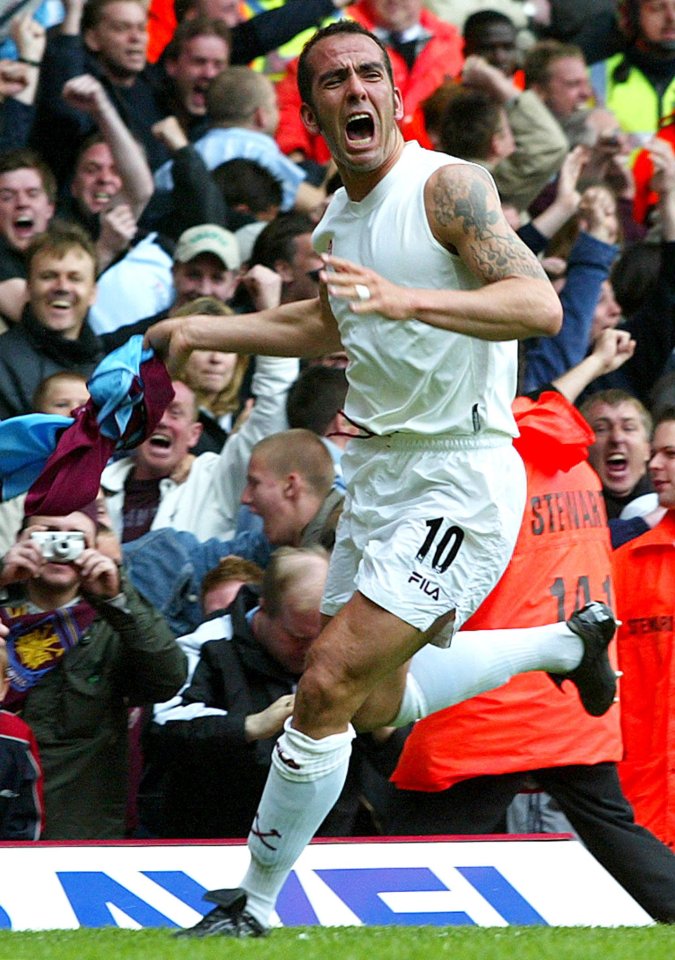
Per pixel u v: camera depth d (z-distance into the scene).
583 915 15.29
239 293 25.64
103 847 15.07
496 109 27.81
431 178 13.12
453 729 16.98
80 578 16.59
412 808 17.41
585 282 25.95
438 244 13.12
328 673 12.96
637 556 19.75
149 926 14.48
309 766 12.97
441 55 31.36
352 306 11.95
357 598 13.24
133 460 21.61
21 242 24.80
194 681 17.52
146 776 18.77
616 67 33.38
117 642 16.97
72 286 22.48
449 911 15.10
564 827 19.66
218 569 19.25
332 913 14.92
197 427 21.66
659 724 19.36
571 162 27.48
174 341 15.17
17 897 14.49
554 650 16.39
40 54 27.52
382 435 13.76
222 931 13.09
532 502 17.36
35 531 16.78
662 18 32.88
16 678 16.83
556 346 25.62
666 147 27.81
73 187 26.84
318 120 13.38
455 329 12.23
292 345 15.10
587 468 18.06
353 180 13.49
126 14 27.91
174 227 26.69
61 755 16.83
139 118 28.61
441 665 15.73
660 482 19.77
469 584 13.62
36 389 21.03
